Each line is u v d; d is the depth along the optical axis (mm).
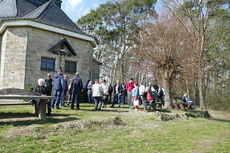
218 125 9156
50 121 5852
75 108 9562
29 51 13070
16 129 4734
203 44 13164
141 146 4723
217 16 15023
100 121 6508
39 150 3916
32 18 12953
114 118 7066
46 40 14055
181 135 6289
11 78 12820
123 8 23328
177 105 14289
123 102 14859
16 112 7090
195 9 13836
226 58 21969
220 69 24797
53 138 4664
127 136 5684
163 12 15086
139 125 7277
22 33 13164
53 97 5863
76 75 9227
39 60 13531
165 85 14086
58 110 8297
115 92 11750
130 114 9039
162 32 13711
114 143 4840
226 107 20422
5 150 3662
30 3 17969
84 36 16141
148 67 14148
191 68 13602
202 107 12805
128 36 25000
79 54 16031
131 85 11703
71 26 16672
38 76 13391
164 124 8016
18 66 12844
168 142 5305
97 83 9398
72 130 5449
